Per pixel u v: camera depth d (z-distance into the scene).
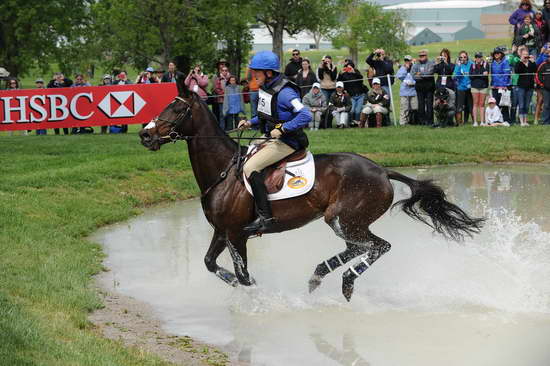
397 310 7.73
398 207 12.70
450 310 7.71
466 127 20.20
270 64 7.46
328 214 7.75
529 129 19.56
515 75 20.27
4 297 7.00
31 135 20.53
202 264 9.48
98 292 8.18
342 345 6.80
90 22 39.09
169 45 31.66
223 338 6.97
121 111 19.05
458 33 83.69
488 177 15.15
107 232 11.17
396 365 6.34
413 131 19.73
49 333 6.11
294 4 41.56
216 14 32.59
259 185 7.56
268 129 7.72
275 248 10.26
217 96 19.39
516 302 7.93
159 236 10.92
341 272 9.13
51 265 8.65
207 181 7.89
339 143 17.88
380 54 21.92
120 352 6.03
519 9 22.28
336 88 20.69
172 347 6.64
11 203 11.37
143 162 15.05
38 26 38.06
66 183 13.07
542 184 14.30
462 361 6.39
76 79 22.19
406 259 9.57
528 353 6.55
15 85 22.44
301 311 7.75
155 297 8.16
